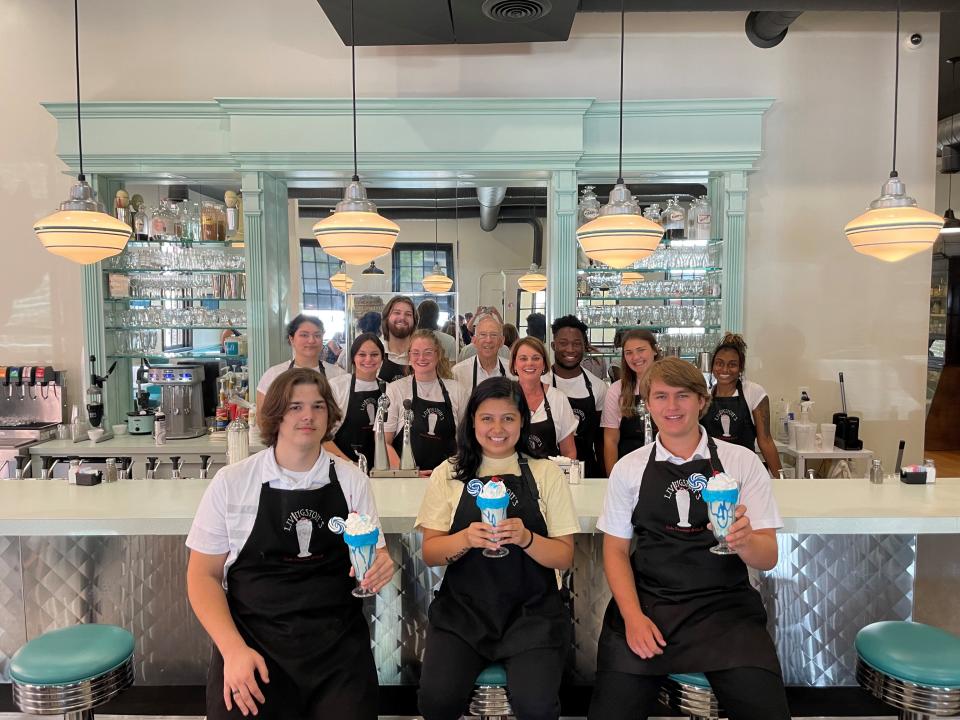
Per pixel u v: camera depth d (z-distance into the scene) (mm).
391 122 4414
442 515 2143
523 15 3918
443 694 1885
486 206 4875
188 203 4789
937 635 2059
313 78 4762
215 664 1880
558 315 4609
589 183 4828
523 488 2107
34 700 1903
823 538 2518
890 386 4895
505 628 2000
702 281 4785
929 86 4750
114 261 4711
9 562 2539
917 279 4840
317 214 4879
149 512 2324
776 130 4773
